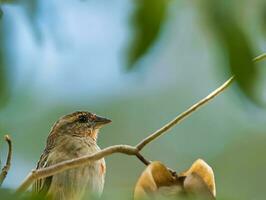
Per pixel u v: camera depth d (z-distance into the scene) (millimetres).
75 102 14617
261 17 4051
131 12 4602
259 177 14398
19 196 3941
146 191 5805
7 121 7359
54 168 5891
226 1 4055
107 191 4070
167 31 4590
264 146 14672
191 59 15297
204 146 15391
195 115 15547
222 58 4082
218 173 14773
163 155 15695
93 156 6008
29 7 4840
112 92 15422
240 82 4098
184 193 5316
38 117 13789
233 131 15094
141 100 15797
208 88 15508
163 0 4566
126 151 6172
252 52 4082
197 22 4141
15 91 4965
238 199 4082
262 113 4141
